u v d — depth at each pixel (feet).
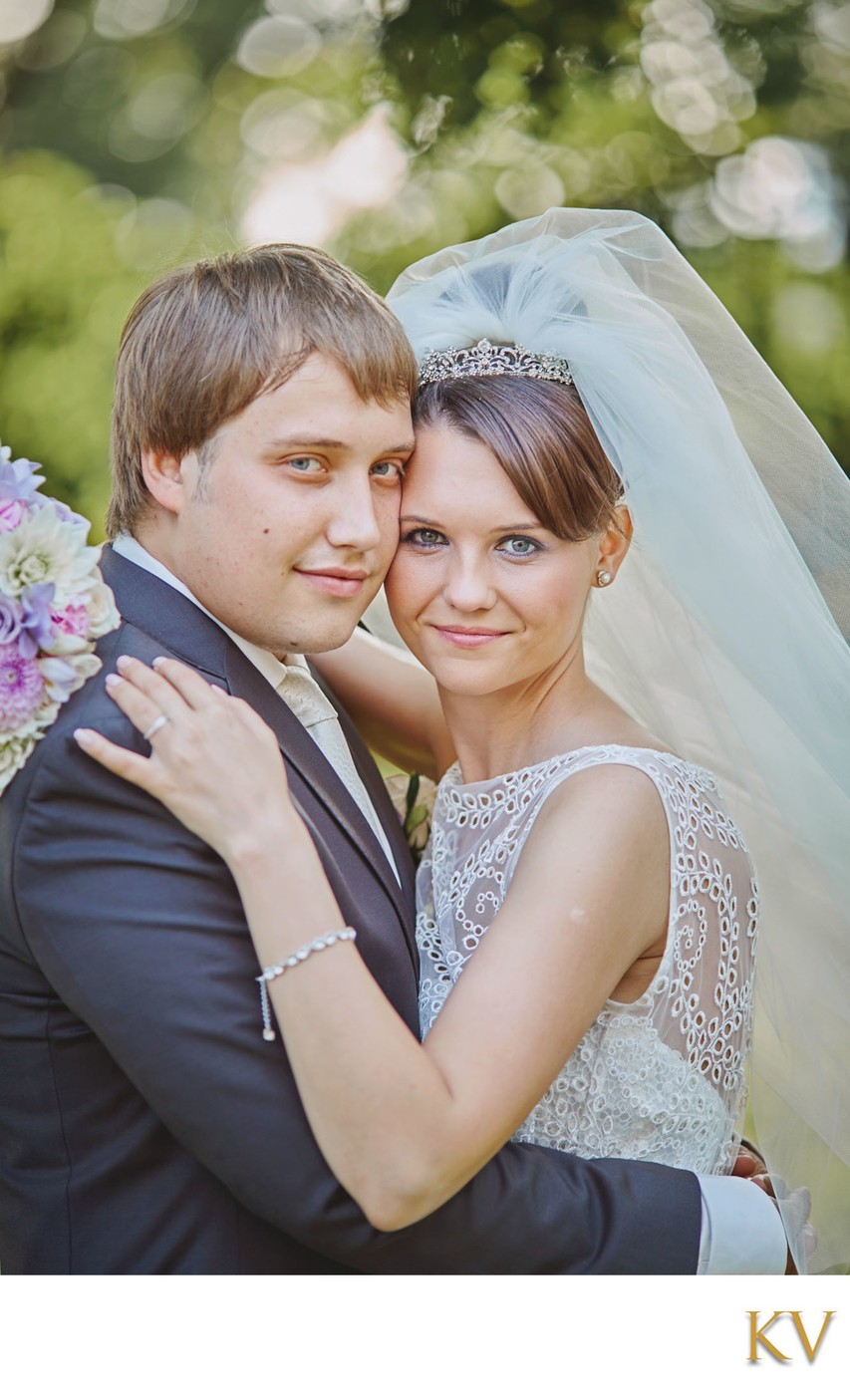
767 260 18.33
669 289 7.84
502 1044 5.88
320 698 7.43
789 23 18.78
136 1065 5.88
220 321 6.30
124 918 5.87
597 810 6.60
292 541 6.36
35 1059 6.45
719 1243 6.57
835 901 7.70
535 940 6.15
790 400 7.91
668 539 7.15
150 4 21.83
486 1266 6.14
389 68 19.49
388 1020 5.64
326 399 6.27
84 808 5.97
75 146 21.54
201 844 5.96
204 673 6.52
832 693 7.43
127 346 6.71
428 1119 5.59
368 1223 5.85
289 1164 5.79
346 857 6.68
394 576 7.13
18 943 6.22
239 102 20.98
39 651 5.90
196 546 6.51
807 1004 7.84
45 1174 6.59
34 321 19.36
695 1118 7.02
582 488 6.83
